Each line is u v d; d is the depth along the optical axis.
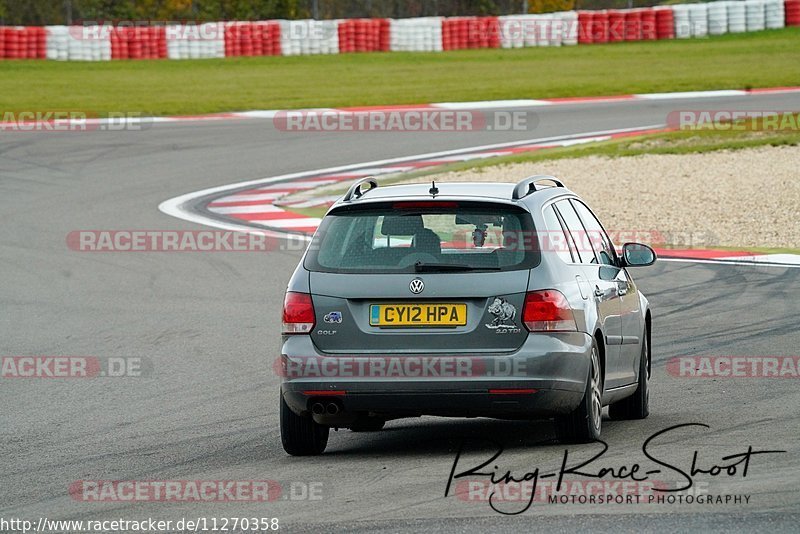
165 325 45.22
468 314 24.81
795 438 25.97
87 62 158.88
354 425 28.06
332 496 22.58
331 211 26.30
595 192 74.38
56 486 24.62
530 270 24.97
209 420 31.05
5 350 41.81
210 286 52.78
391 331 24.92
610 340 27.66
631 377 29.62
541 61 161.25
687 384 33.59
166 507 22.47
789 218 65.06
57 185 82.25
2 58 157.00
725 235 62.22
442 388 24.58
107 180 84.19
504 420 30.73
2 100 125.75
